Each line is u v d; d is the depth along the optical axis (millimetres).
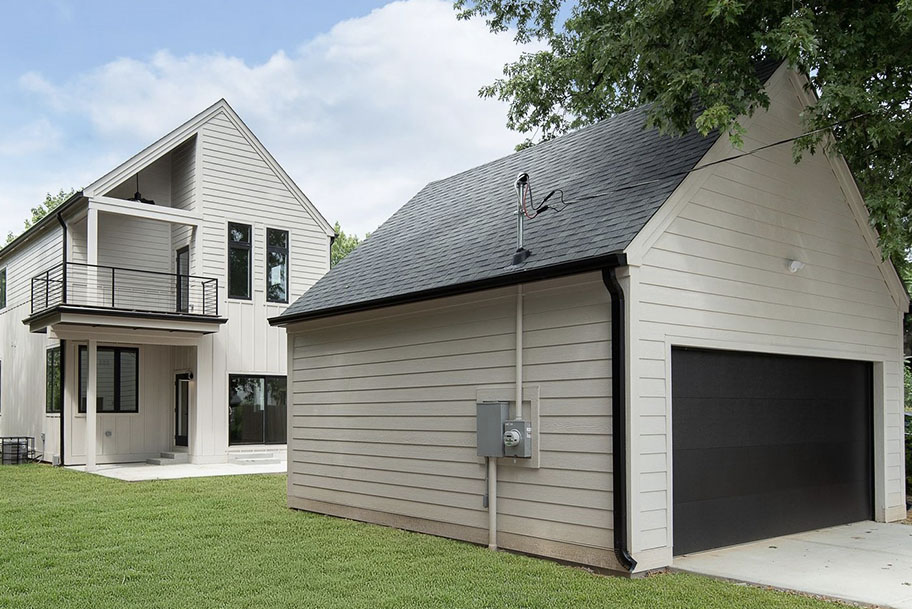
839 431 10336
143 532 9430
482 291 8570
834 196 10242
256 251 20938
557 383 7820
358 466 10680
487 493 8570
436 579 6922
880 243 8766
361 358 10789
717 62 8305
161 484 14703
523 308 8273
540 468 7961
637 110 11609
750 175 8898
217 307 19750
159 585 6754
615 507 7059
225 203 20422
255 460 19781
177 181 20953
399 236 12758
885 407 10906
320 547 8508
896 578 6914
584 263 7250
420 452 9609
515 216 10125
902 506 11047
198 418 19500
